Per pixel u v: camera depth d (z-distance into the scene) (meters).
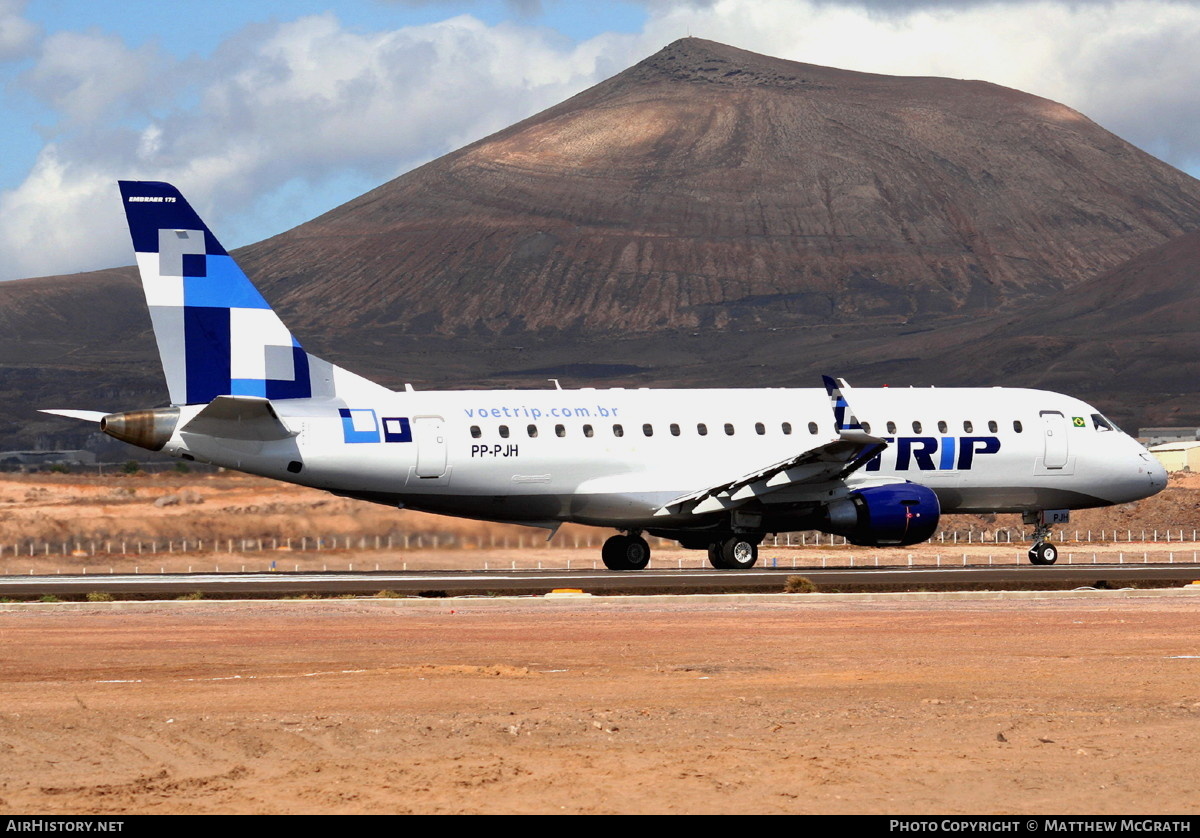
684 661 74.56
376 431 143.12
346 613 103.94
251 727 51.12
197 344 141.75
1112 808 39.56
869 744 48.50
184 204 141.88
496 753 46.91
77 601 115.50
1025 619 99.19
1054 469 166.75
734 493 150.12
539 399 151.38
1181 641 84.38
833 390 157.38
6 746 48.12
